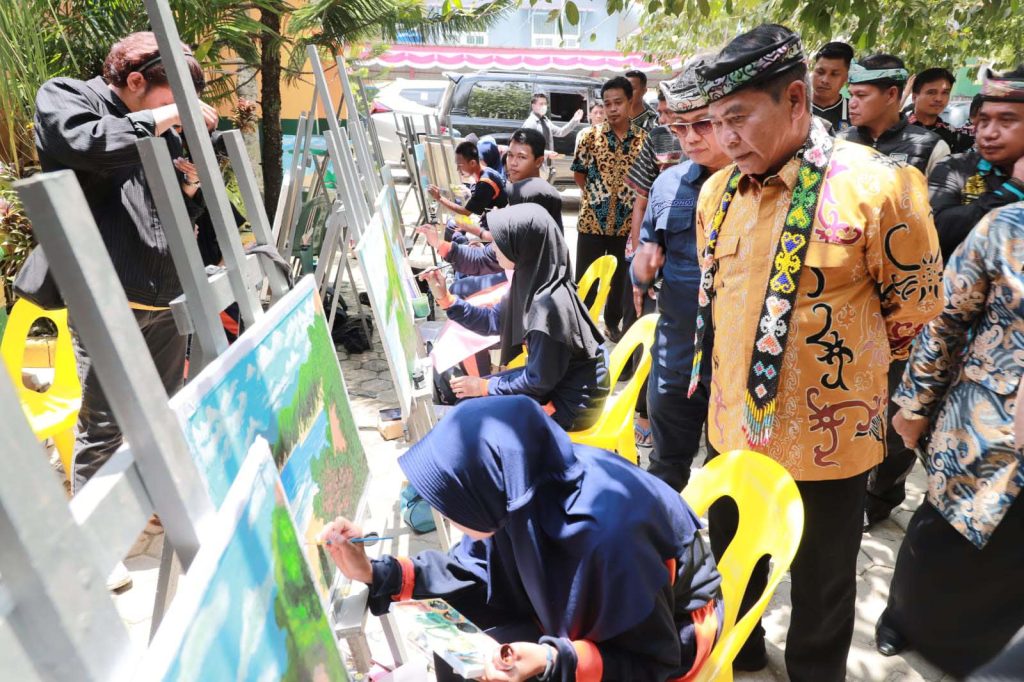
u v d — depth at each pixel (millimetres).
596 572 1419
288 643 1152
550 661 1418
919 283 1894
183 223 1326
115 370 880
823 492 2066
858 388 1971
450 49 15570
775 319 1948
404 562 1789
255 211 1840
